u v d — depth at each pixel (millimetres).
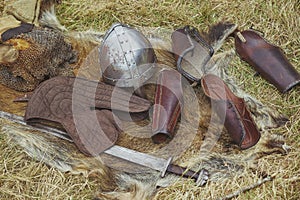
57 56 2623
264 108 2527
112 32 2482
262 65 2621
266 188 2324
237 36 2693
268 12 2963
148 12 3029
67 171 2412
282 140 2441
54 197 2371
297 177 2340
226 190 2322
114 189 2334
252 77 2680
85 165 2387
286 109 2596
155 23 3006
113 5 3041
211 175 2354
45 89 2473
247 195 2312
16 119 2500
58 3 3055
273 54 2623
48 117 2424
